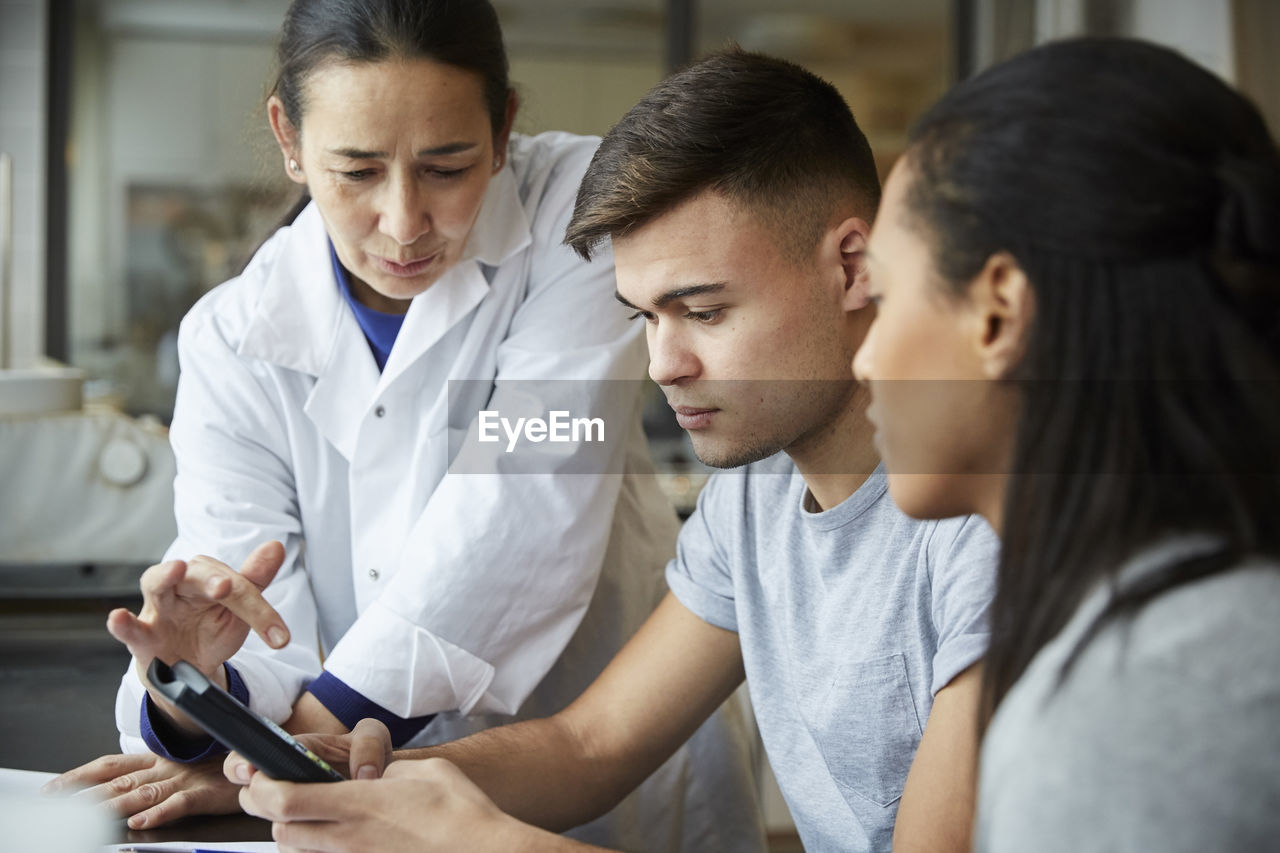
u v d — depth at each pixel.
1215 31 3.03
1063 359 0.54
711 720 1.39
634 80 4.78
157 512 1.92
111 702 1.40
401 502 1.27
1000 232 0.55
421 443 1.26
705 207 0.91
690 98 0.93
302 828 0.82
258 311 1.24
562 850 0.81
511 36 4.69
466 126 1.05
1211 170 0.52
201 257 4.26
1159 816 0.46
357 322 1.27
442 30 1.02
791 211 0.92
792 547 1.02
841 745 0.97
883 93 4.96
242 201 4.26
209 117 4.25
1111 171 0.52
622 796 1.10
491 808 0.82
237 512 1.24
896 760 0.95
